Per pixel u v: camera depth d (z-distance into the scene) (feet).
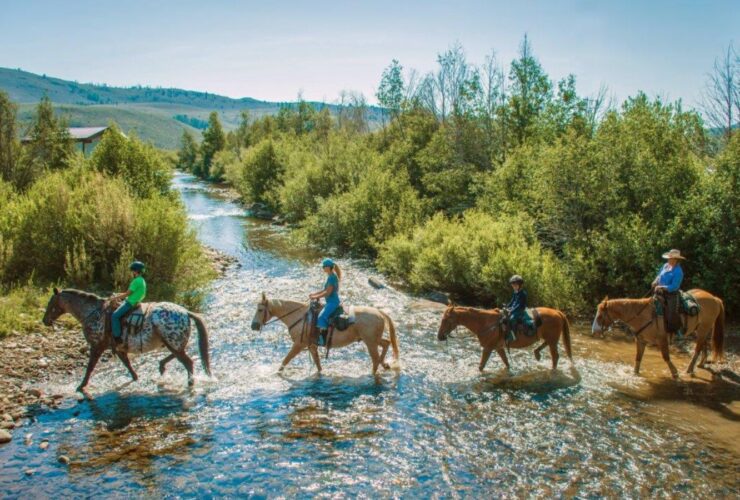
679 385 35.86
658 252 51.19
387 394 33.99
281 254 87.51
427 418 30.53
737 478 24.25
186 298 54.65
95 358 34.73
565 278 54.34
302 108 265.34
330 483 23.97
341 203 93.91
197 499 22.70
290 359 38.06
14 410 30.53
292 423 29.86
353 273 73.72
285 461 25.79
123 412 31.01
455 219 74.49
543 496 22.88
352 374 37.63
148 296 53.11
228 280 67.41
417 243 69.77
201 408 31.71
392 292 63.46
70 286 53.78
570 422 29.96
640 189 56.80
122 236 57.72
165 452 26.53
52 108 96.68
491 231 61.11
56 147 94.48
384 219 83.82
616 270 54.24
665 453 26.53
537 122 88.79
